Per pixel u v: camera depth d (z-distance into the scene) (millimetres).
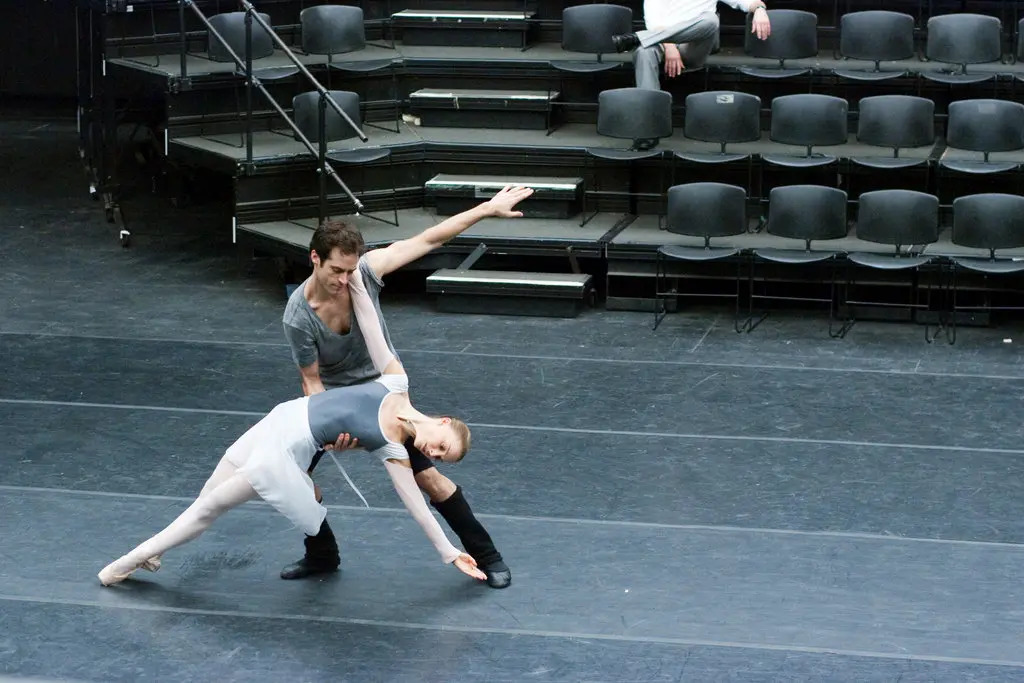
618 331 20234
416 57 24250
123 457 15750
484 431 16594
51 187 27312
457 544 13734
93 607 12438
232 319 20469
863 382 18203
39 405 17203
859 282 20781
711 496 14859
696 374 18516
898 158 21359
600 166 22781
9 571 13086
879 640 11914
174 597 12656
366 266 12180
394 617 12312
